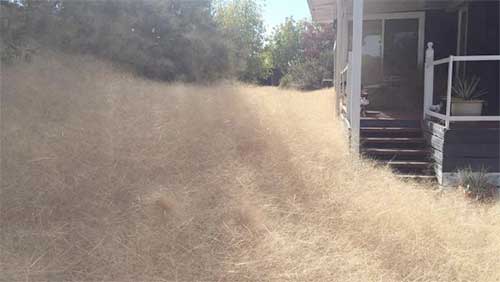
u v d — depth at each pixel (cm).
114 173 510
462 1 841
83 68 1079
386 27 1028
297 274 350
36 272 349
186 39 1546
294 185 513
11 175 480
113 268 358
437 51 984
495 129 571
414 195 516
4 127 612
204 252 381
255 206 457
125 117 711
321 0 1029
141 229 409
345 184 526
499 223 452
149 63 1418
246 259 371
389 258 377
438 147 609
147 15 1466
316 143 680
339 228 425
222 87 1271
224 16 2350
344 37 995
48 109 718
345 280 345
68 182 484
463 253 385
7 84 807
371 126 738
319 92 1712
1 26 852
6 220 420
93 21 1236
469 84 762
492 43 775
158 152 572
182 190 485
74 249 384
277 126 744
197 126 698
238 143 638
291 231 417
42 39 1042
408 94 971
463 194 539
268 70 2734
